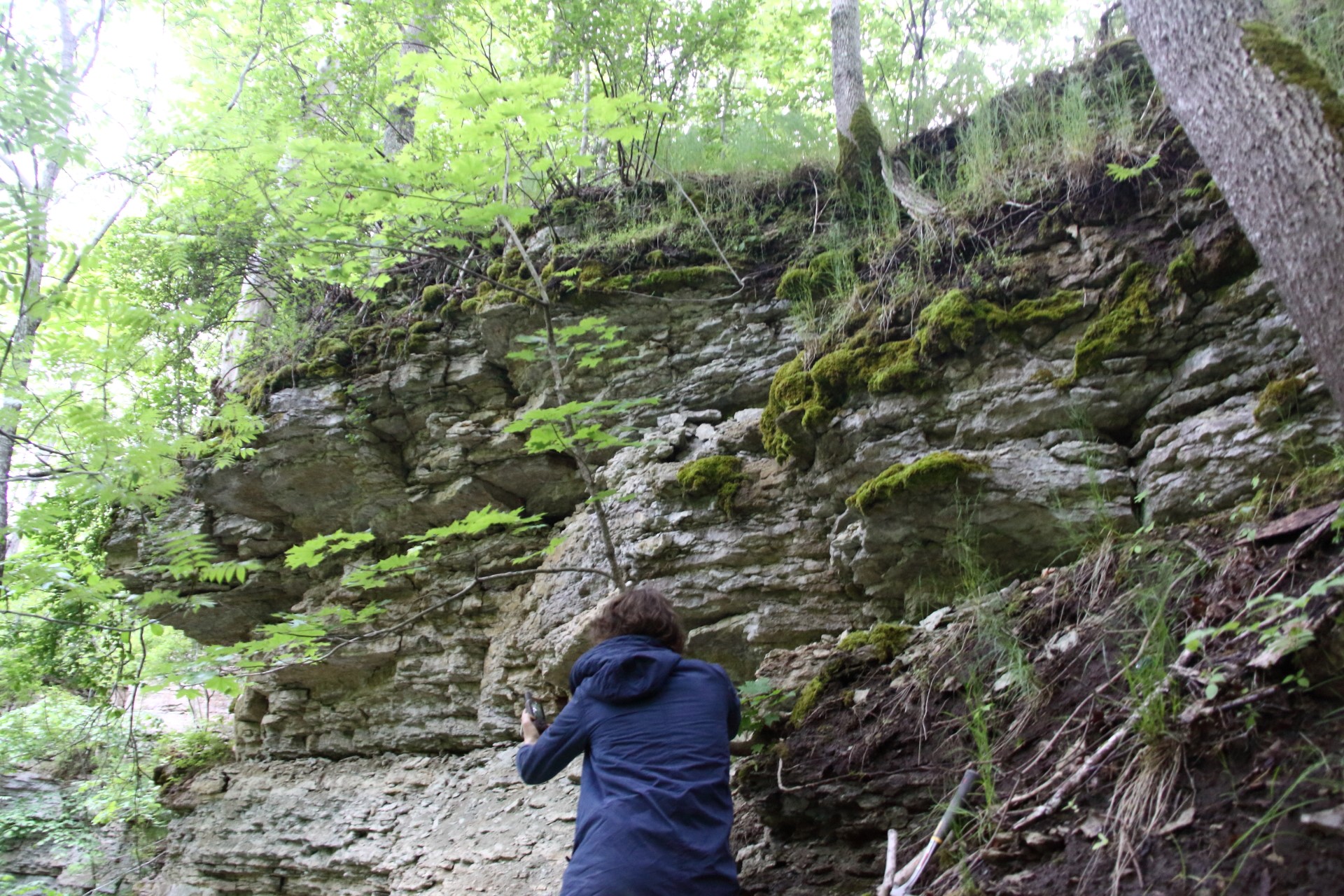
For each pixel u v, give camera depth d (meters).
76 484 4.87
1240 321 3.95
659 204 6.93
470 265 7.13
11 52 4.74
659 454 5.70
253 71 8.63
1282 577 2.73
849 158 6.43
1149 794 2.41
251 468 7.21
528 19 7.49
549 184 7.25
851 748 3.47
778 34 9.45
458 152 4.50
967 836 2.75
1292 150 2.83
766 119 7.67
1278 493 3.28
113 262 8.23
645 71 7.29
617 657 3.04
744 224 6.51
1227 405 3.87
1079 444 4.22
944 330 4.64
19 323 5.03
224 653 3.90
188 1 8.10
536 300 4.55
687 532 5.35
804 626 4.95
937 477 4.23
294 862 6.43
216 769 7.75
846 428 4.83
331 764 7.17
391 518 7.07
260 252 7.56
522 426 3.98
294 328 7.84
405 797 6.38
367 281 6.18
